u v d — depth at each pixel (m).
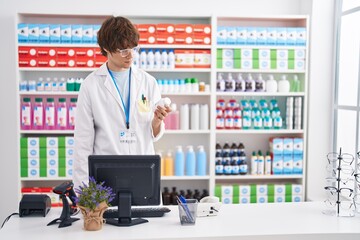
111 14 4.04
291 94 4.21
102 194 2.13
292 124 4.30
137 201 2.25
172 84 4.13
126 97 2.71
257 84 4.24
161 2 4.31
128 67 2.52
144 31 4.08
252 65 4.20
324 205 2.61
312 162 4.33
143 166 2.22
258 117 4.27
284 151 4.29
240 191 4.27
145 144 2.72
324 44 4.27
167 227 2.18
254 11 4.41
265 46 4.19
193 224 2.22
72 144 4.07
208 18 4.28
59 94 4.09
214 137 4.18
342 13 4.13
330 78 4.29
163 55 4.09
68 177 4.09
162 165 4.23
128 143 2.68
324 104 4.31
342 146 4.26
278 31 4.21
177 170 4.21
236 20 4.39
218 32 4.15
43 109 4.12
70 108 4.08
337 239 2.13
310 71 4.27
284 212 2.46
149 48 4.19
